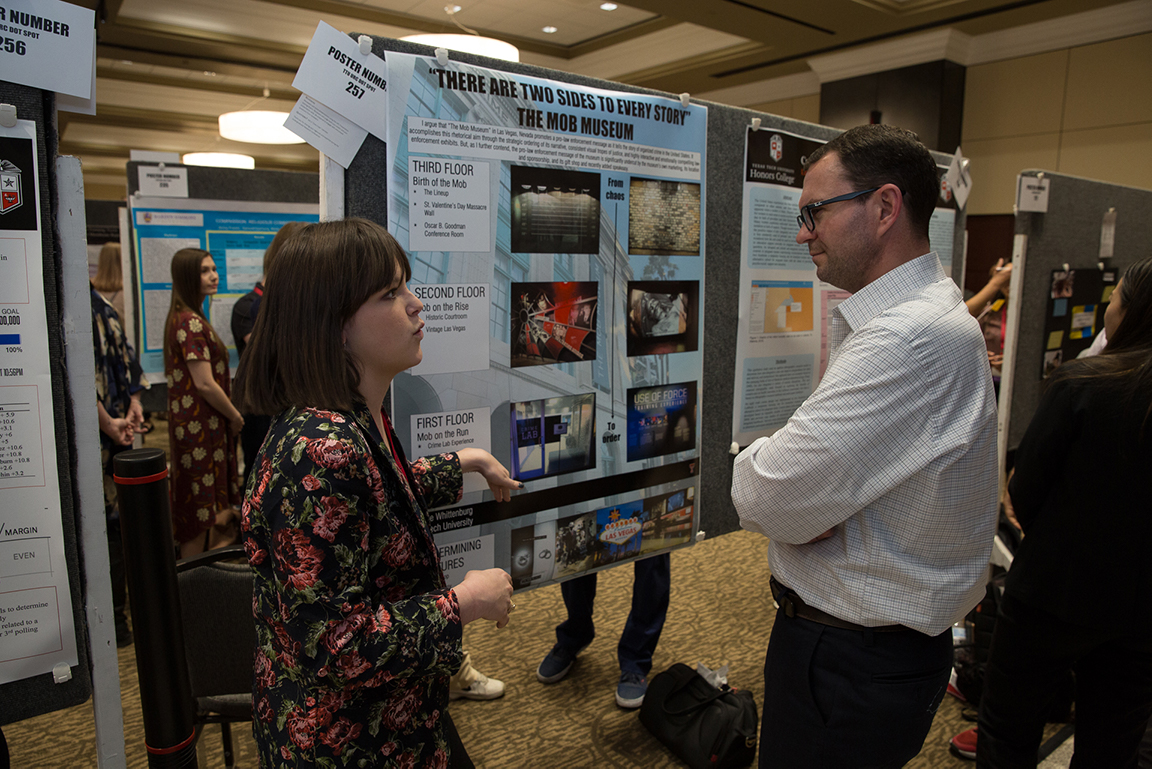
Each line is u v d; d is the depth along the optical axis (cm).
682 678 194
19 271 96
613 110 144
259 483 80
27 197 96
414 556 90
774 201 179
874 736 107
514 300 135
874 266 108
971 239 585
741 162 171
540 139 134
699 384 169
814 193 111
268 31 593
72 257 101
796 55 619
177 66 662
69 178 99
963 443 97
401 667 79
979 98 572
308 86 110
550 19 607
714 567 305
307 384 84
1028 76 542
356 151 115
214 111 871
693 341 166
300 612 76
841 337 116
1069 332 260
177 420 274
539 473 143
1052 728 196
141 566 109
